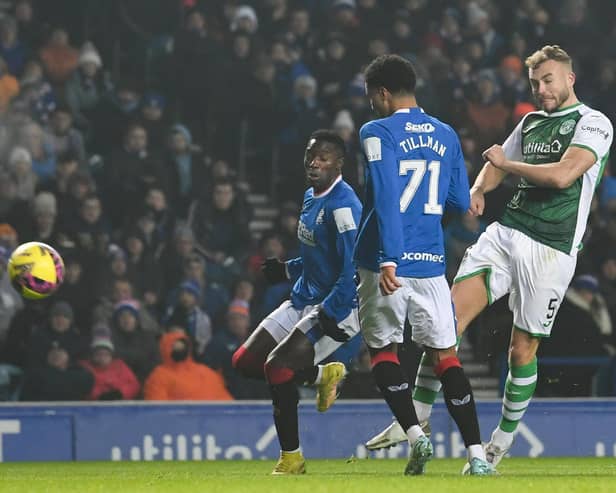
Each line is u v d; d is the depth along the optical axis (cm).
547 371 3550
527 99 4606
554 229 1931
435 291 1669
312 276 1988
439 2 4875
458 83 4541
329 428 2858
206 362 3488
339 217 1900
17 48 4294
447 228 3897
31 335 3372
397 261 1603
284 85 4444
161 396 3344
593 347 3591
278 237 3841
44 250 2241
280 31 4669
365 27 4669
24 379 3328
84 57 4322
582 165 1866
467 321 1972
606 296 3841
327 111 4466
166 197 4003
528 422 2912
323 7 4766
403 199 1653
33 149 3997
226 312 3691
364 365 3459
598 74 4800
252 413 2886
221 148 4412
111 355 3381
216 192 4019
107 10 4603
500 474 1698
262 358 2023
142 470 2209
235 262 3900
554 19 4962
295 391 1905
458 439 2875
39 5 4559
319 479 1562
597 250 3944
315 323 1900
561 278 1936
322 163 1920
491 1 4919
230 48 4488
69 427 2825
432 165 1667
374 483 1431
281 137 4412
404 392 1669
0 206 3797
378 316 1667
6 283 3522
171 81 4416
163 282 3747
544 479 1529
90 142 4284
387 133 1647
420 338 1681
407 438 1772
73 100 4294
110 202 3953
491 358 3759
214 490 1345
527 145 1953
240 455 2872
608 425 2944
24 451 2800
